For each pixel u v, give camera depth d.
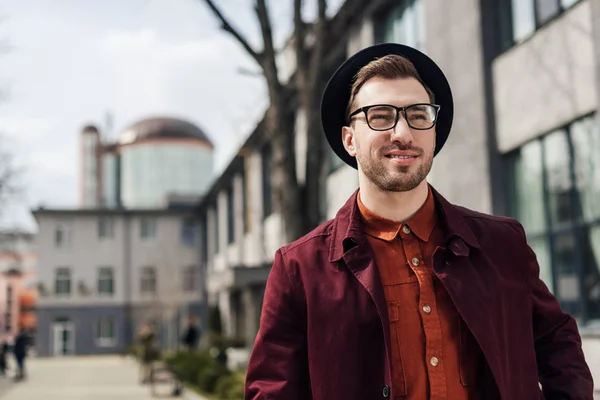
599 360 7.84
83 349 46.62
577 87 8.86
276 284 2.13
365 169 2.05
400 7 14.94
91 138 67.50
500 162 10.66
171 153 64.69
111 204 66.31
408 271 2.05
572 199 9.09
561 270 9.38
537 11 9.89
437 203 2.13
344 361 1.97
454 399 1.94
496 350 1.95
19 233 22.03
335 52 18.11
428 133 2.04
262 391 2.07
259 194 28.28
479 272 2.03
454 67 11.63
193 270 48.09
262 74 10.54
